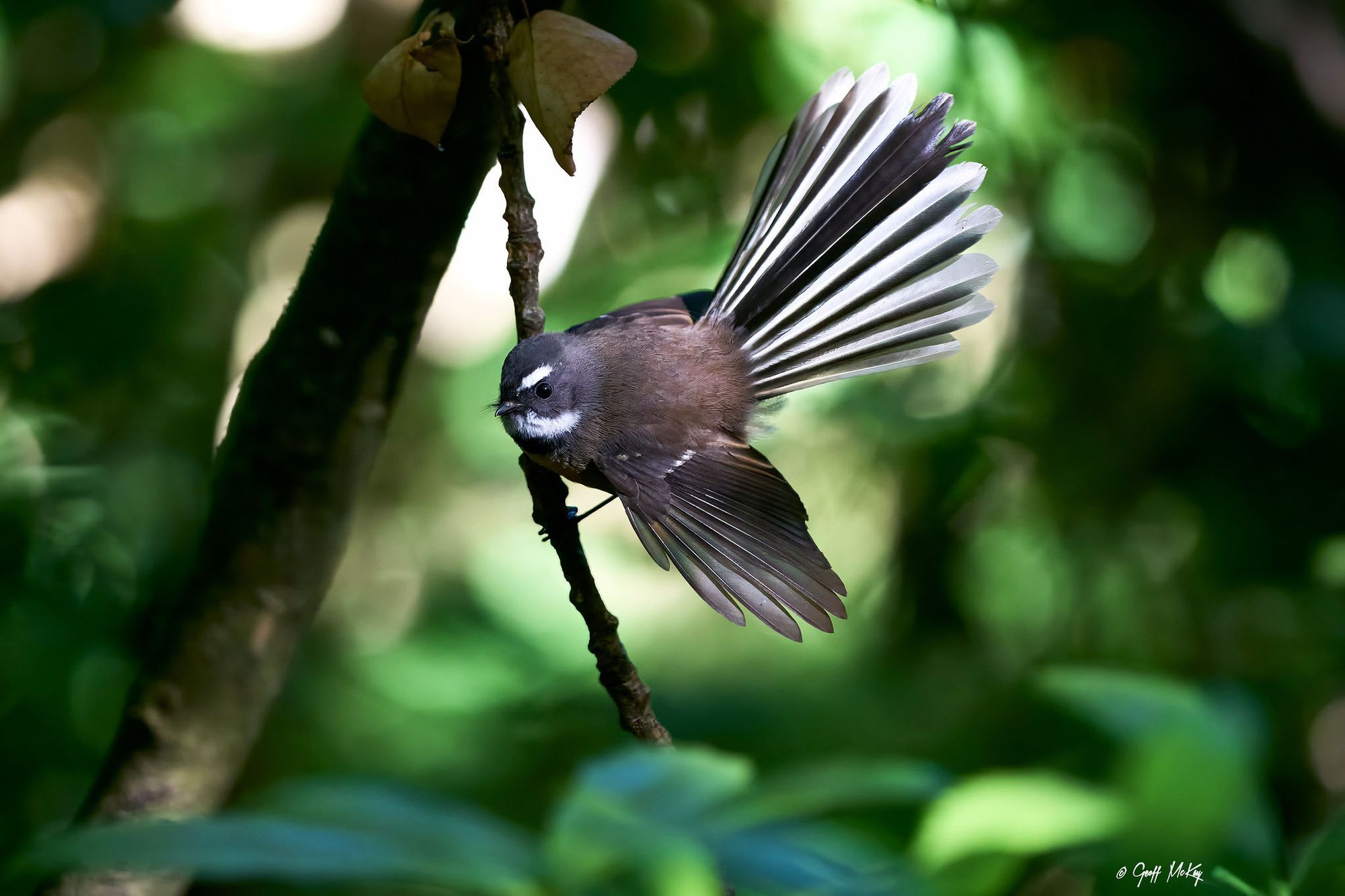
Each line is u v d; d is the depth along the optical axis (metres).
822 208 6.39
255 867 1.97
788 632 5.81
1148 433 10.41
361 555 15.16
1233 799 1.96
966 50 9.82
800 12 10.53
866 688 12.01
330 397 6.07
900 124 6.22
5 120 13.18
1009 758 10.63
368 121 5.59
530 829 11.42
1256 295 10.80
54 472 10.73
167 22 13.70
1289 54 9.39
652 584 15.19
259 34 14.08
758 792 2.31
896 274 6.21
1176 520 10.70
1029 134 10.33
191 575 6.49
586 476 6.97
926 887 2.23
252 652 6.46
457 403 13.73
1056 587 11.01
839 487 12.07
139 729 6.47
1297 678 10.04
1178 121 10.47
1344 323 9.64
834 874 2.36
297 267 15.38
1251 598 10.66
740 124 10.77
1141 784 2.00
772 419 6.80
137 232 13.13
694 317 7.50
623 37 10.41
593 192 12.31
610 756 2.40
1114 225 10.89
